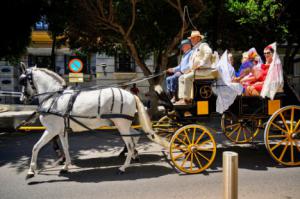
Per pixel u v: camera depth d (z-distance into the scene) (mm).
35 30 22188
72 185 4953
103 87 5684
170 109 6016
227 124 8164
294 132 5887
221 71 5855
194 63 5863
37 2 10352
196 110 5789
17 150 7465
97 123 5578
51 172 5684
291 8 11961
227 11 11734
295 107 5902
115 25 11031
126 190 4688
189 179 5195
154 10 11195
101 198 4383
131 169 5801
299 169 5730
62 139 5602
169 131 6320
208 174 5457
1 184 5059
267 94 5922
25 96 5664
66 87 5766
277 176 5305
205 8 10789
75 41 13266
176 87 6363
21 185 4996
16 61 14328
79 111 5293
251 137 7438
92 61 22062
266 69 6422
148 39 12688
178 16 11500
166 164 6109
